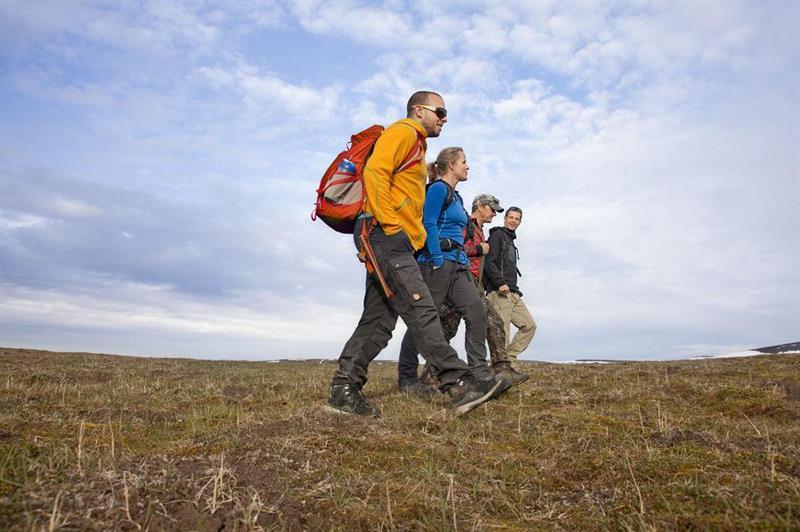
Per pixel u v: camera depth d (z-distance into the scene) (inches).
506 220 258.1
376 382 258.2
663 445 120.0
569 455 116.2
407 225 146.6
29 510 73.7
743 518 80.0
